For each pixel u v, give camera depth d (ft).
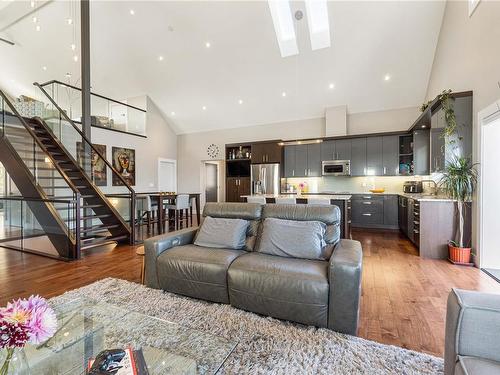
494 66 9.70
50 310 3.64
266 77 21.45
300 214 8.55
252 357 5.20
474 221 11.17
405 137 20.59
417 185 19.33
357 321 5.92
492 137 10.45
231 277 6.95
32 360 4.12
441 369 4.85
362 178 22.49
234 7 16.79
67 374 3.90
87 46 17.12
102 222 16.60
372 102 21.65
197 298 7.67
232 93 23.86
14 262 11.69
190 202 23.76
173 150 30.53
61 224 12.37
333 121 22.81
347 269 5.91
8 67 26.71
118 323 5.26
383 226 20.02
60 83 19.65
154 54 21.35
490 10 9.95
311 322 6.20
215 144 29.30
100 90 26.16
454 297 3.62
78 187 16.76
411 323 6.58
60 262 11.67
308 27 17.20
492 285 8.91
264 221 8.75
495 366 3.02
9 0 19.83
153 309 7.11
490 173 10.47
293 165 23.82
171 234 8.98
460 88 12.80
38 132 18.51
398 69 18.63
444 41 15.14
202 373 3.83
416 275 9.94
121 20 19.15
